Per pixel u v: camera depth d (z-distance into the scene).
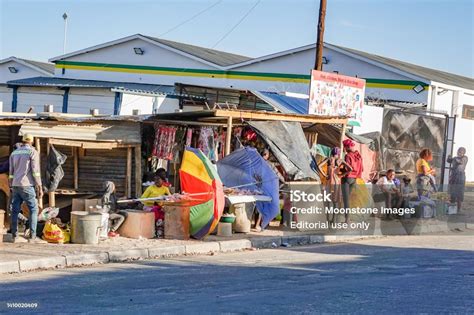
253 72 41.72
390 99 37.44
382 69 38.12
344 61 39.34
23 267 11.55
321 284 10.37
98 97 27.91
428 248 15.38
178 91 29.34
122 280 10.69
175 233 14.71
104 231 14.01
